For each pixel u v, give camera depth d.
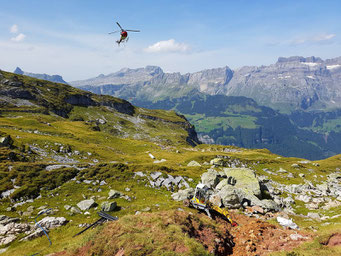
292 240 16.39
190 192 31.83
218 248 15.12
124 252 12.12
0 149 45.50
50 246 17.27
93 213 24.59
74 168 37.56
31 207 25.42
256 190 39.31
